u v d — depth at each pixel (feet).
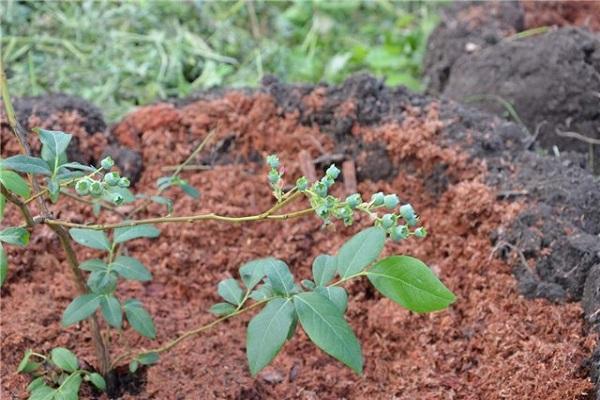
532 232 6.18
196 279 6.51
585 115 8.73
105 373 5.33
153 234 5.03
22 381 5.33
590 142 8.64
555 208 6.41
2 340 5.57
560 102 8.75
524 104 8.86
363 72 7.56
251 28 11.50
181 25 10.84
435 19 11.44
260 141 7.41
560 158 7.23
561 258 5.96
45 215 4.47
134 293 6.31
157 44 10.12
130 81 9.66
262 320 3.97
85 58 9.90
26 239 4.24
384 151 7.14
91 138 7.25
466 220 6.56
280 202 4.06
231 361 5.67
